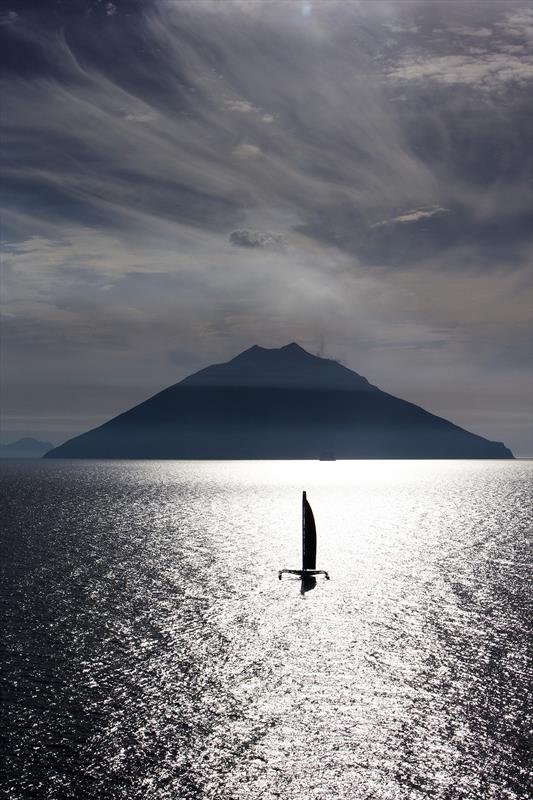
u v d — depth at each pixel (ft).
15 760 124.88
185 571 300.81
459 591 264.31
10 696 151.64
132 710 146.30
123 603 237.25
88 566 310.45
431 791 118.01
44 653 180.45
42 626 206.18
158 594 252.62
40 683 159.63
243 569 308.60
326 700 153.28
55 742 131.75
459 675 168.04
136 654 181.57
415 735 137.08
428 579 289.94
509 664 175.63
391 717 144.97
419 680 165.07
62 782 118.52
